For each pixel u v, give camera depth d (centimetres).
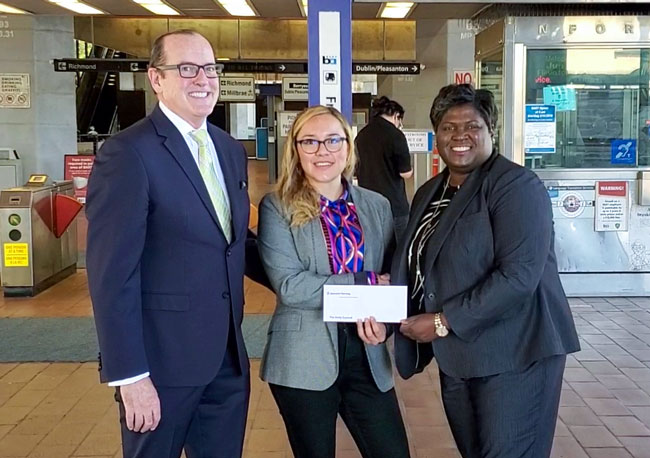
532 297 270
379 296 277
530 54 748
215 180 279
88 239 256
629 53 744
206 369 272
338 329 289
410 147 995
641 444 421
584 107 752
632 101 750
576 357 580
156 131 265
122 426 277
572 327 275
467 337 266
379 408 296
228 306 279
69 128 1411
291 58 1695
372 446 297
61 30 1392
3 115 1381
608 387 514
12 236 798
